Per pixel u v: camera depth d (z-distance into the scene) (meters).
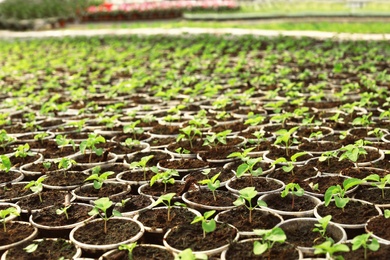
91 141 1.42
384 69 2.60
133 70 3.04
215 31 4.93
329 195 1.08
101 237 1.05
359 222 1.06
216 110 1.92
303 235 1.04
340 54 3.00
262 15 6.25
